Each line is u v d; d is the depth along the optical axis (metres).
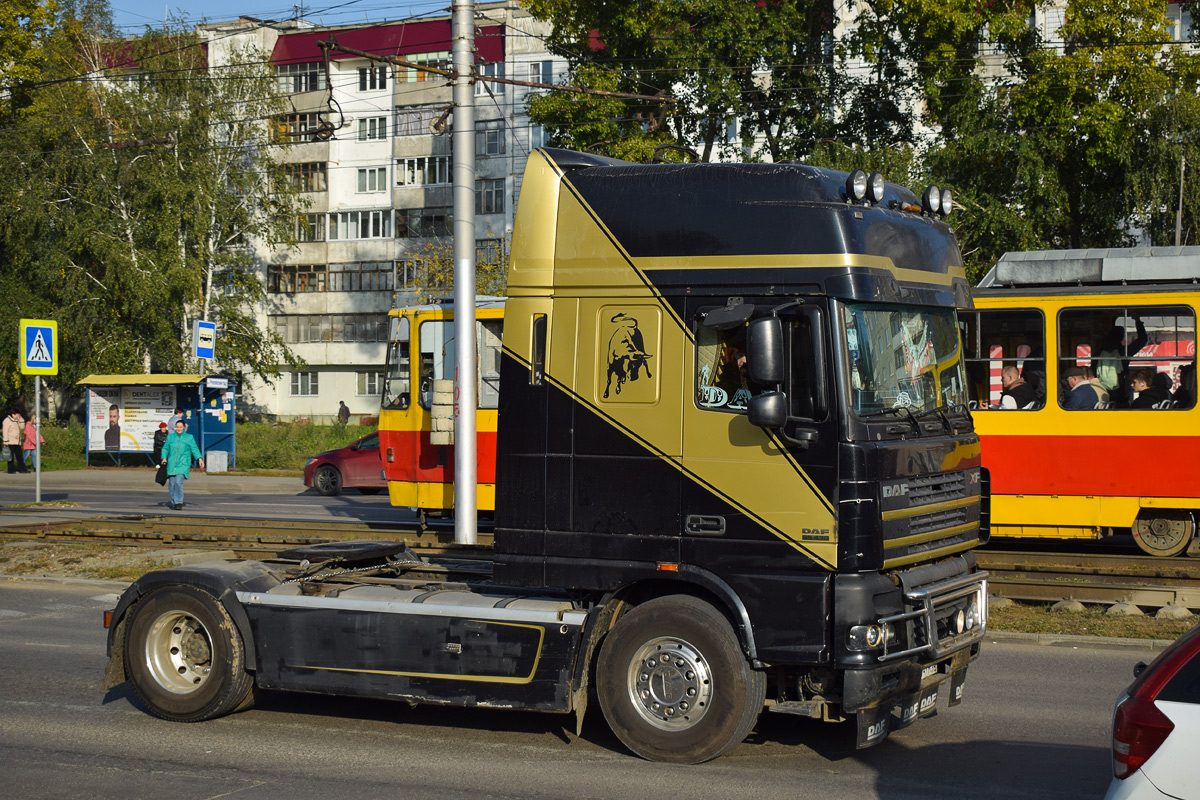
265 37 65.00
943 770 6.61
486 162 58.66
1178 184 31.39
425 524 17.62
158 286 48.91
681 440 6.69
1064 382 14.07
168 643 7.93
